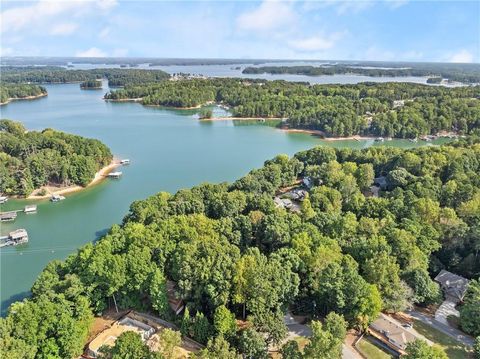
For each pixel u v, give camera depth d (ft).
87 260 299.99
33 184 602.03
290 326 276.62
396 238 320.50
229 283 267.80
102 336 265.13
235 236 352.69
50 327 241.35
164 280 281.95
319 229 367.45
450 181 467.93
